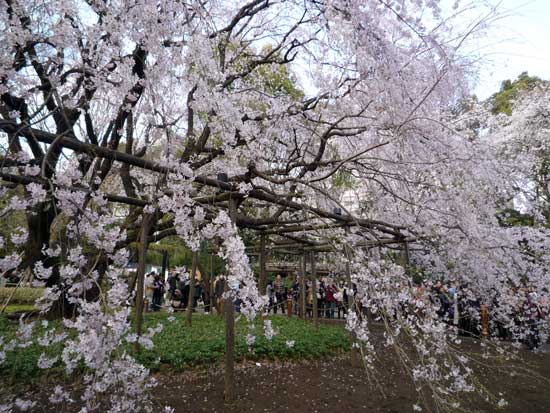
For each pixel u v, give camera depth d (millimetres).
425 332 3678
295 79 6676
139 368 2381
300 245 9562
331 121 5727
